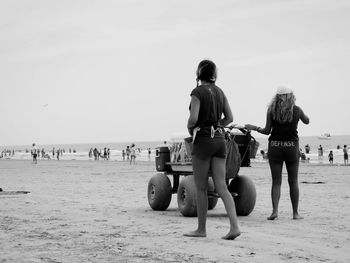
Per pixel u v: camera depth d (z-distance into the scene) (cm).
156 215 851
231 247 548
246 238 603
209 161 589
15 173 2775
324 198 1144
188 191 811
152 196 929
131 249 545
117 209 948
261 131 788
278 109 765
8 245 578
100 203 1069
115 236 631
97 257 507
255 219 787
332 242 581
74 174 2578
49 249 552
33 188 1557
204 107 577
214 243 571
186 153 867
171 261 484
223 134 592
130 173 2680
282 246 555
